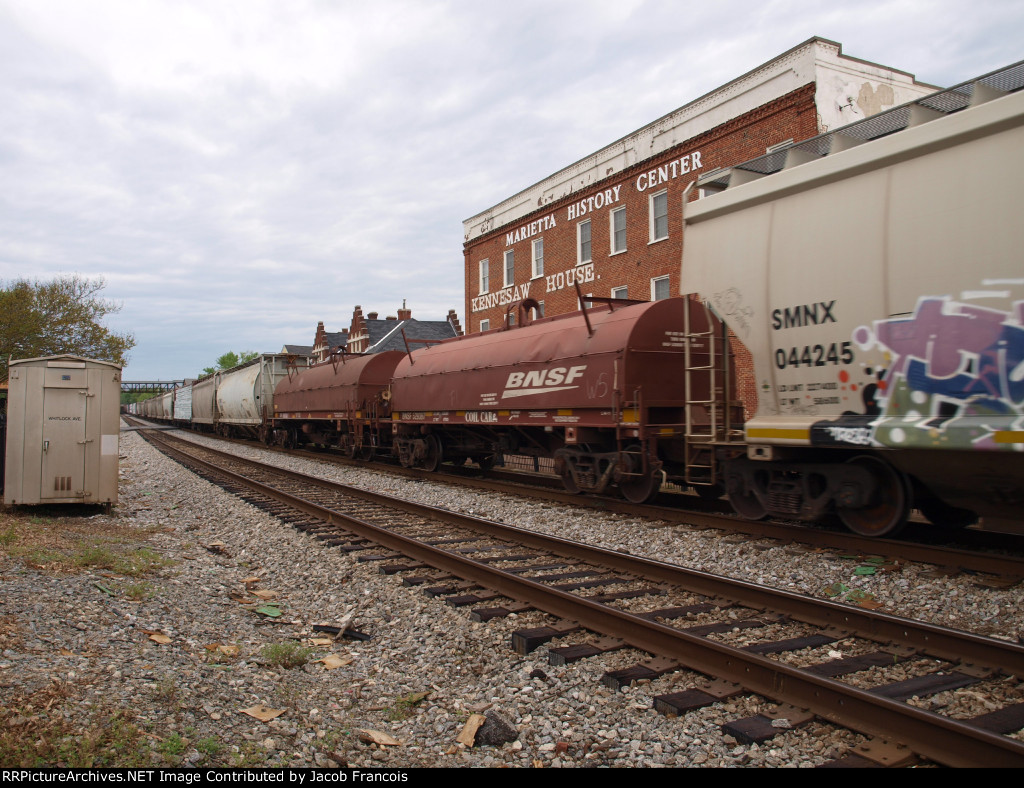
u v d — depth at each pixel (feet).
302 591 21.54
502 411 41.50
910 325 19.47
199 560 24.94
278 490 39.88
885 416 20.21
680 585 19.51
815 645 14.90
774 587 19.24
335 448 89.35
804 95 56.03
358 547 25.91
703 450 29.73
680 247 68.03
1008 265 17.24
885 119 21.40
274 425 91.86
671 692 12.64
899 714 10.51
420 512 33.17
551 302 87.56
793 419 23.29
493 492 40.75
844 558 21.65
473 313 105.50
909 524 25.16
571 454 37.06
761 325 24.25
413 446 54.39
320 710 12.70
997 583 18.16
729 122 62.34
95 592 17.88
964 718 11.34
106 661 13.19
